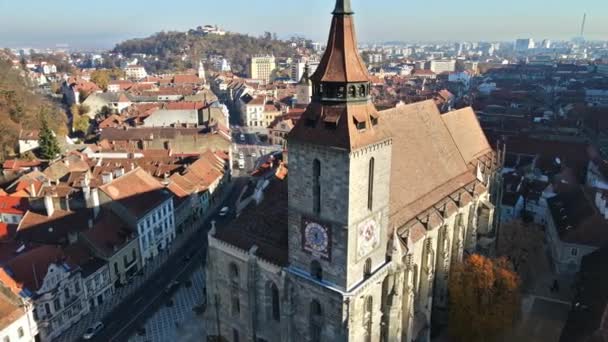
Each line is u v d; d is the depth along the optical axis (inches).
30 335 2805.1
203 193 5290.4
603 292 2573.8
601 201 3676.2
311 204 2046.0
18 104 7554.1
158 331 3063.5
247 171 7017.7
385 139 2021.4
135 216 3828.7
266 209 2544.3
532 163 5447.8
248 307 2507.4
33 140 6919.3
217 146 7185.0
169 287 3622.0
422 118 3043.8
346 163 1854.1
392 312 2320.4
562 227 3814.0
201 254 4215.1
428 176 2886.3
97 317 3235.7
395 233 2311.8
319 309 2214.6
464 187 3137.3
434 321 3004.4
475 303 2669.8
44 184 4800.7
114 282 3558.1
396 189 2573.8
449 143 3280.0
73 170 5472.4
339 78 1860.2
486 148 4055.1
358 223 2001.7
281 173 3511.3
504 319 2662.4
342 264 2016.5
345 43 1883.6
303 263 2185.0
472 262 2723.9
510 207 4675.2
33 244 3533.5
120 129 7687.0
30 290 2847.0
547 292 3420.3
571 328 2477.9
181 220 4746.6
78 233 3472.0
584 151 5689.0
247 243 2460.6
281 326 2341.3
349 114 1895.9
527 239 3750.0
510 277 2711.6
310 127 1974.7
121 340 2977.4
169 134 7500.0
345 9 1866.4
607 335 2164.1
